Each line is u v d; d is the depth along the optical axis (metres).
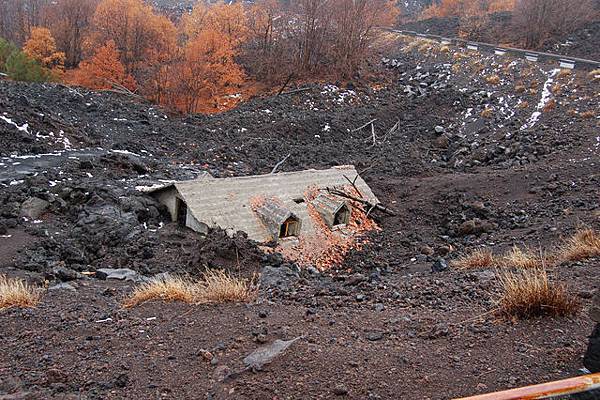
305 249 12.99
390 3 51.34
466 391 4.05
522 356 4.57
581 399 3.66
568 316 5.35
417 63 35.81
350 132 26.12
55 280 8.75
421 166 21.22
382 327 5.54
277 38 38.56
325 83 32.41
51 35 46.34
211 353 4.85
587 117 21.83
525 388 3.16
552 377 4.18
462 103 27.95
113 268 10.32
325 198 14.83
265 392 4.10
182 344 5.17
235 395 4.08
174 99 32.16
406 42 40.66
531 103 25.48
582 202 14.04
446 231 14.87
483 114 25.91
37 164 15.96
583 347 4.64
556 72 27.36
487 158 21.20
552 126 22.08
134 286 8.31
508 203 15.70
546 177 16.80
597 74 25.38
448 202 16.77
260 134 24.41
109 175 16.02
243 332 5.40
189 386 4.28
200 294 6.92
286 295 7.25
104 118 22.86
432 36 40.50
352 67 34.62
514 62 30.08
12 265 9.69
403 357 4.64
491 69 30.58
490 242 12.53
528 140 21.19
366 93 32.06
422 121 27.28
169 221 13.70
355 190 16.14
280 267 10.34
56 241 11.29
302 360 4.59
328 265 12.77
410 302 6.70
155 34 41.84
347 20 34.62
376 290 7.68
